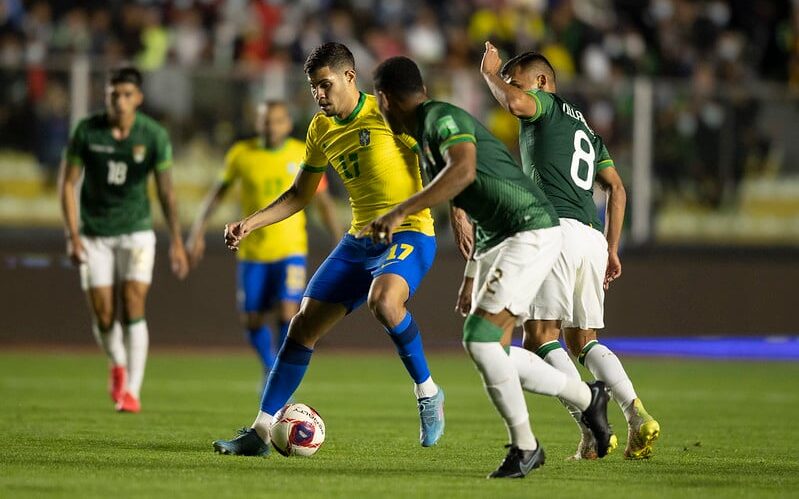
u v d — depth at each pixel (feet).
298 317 82.84
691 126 209.77
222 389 142.20
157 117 193.36
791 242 213.05
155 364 176.96
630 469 76.48
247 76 196.24
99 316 116.78
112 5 223.51
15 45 211.82
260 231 132.46
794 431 106.22
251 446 80.69
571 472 74.33
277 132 135.13
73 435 92.99
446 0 239.71
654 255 208.44
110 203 115.96
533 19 235.81
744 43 251.39
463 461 80.43
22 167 191.62
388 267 82.74
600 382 75.82
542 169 81.10
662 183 208.95
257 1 231.09
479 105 202.39
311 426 81.05
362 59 223.92
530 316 80.48
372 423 107.55
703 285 209.97
